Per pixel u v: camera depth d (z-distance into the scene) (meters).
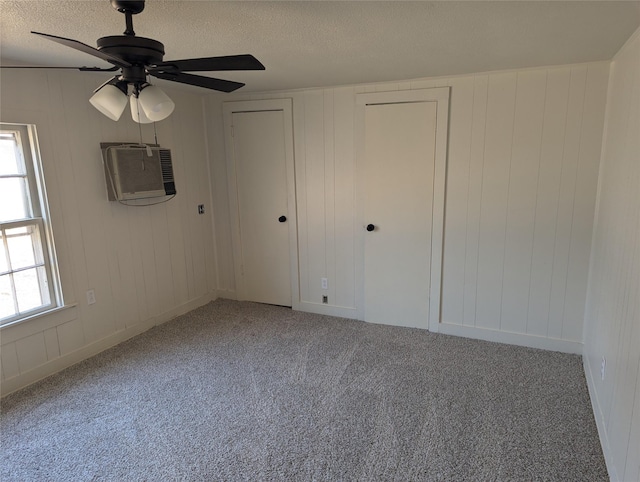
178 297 4.21
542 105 3.07
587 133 2.99
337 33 2.07
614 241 2.34
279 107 4.01
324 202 4.01
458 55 2.59
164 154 3.76
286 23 1.90
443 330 3.72
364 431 2.38
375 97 3.59
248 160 4.28
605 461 2.11
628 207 2.06
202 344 3.54
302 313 4.26
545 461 2.13
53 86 2.94
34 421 2.51
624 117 2.32
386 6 1.69
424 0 1.62
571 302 3.24
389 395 2.74
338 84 3.63
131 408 2.64
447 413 2.53
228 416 2.54
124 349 3.45
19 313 2.88
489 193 3.35
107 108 1.75
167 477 2.07
